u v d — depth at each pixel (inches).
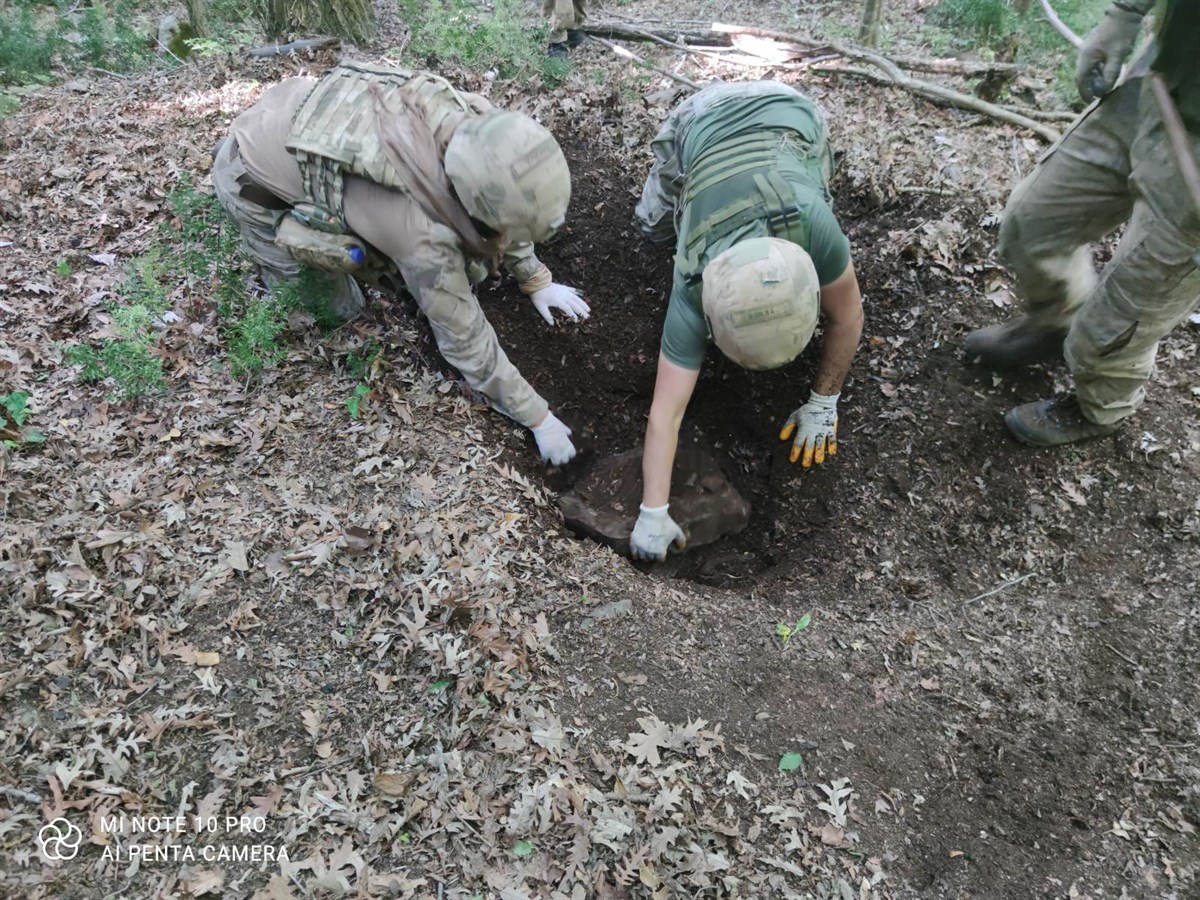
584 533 123.9
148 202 151.8
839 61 222.5
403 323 133.0
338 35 216.7
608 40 241.9
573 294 141.6
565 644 98.8
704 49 234.5
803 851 84.3
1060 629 111.3
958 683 104.2
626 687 95.8
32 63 209.2
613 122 172.4
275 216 115.2
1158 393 132.9
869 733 96.7
